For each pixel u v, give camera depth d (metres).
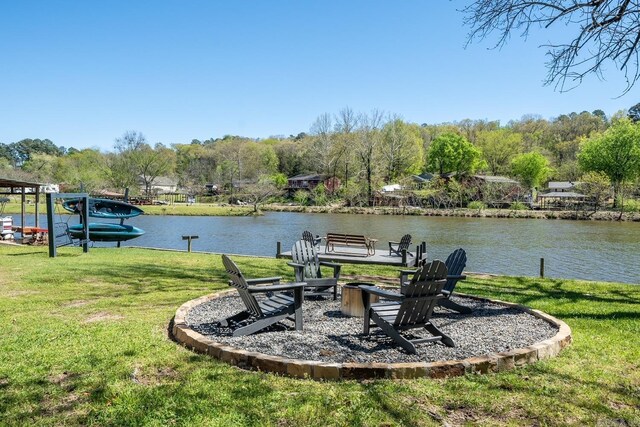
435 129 94.88
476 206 54.91
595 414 3.34
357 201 61.47
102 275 10.02
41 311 6.47
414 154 71.81
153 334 5.23
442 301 6.64
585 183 57.25
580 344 5.11
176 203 69.56
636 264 19.95
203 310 6.44
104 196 62.12
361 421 3.15
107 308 6.71
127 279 9.61
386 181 69.94
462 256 6.82
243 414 3.22
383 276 10.59
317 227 37.41
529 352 4.41
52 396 3.51
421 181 67.00
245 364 4.21
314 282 7.36
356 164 66.81
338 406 3.37
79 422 3.12
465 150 73.19
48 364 4.18
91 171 74.31
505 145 79.19
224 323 5.52
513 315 6.49
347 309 6.39
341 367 3.91
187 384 3.75
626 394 3.71
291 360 4.07
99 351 4.57
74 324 5.66
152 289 8.48
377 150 64.75
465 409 3.39
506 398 3.58
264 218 47.75
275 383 3.81
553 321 5.89
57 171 77.31
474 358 4.20
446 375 4.02
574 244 26.66
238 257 14.59
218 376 3.94
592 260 20.95
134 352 4.55
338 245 15.29
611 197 55.66
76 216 44.06
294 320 5.67
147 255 14.71
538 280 10.70
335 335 5.32
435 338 4.94
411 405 3.41
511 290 9.23
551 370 4.21
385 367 3.94
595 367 4.34
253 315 5.97
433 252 23.08
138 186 78.69
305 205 62.41
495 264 19.95
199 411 3.25
